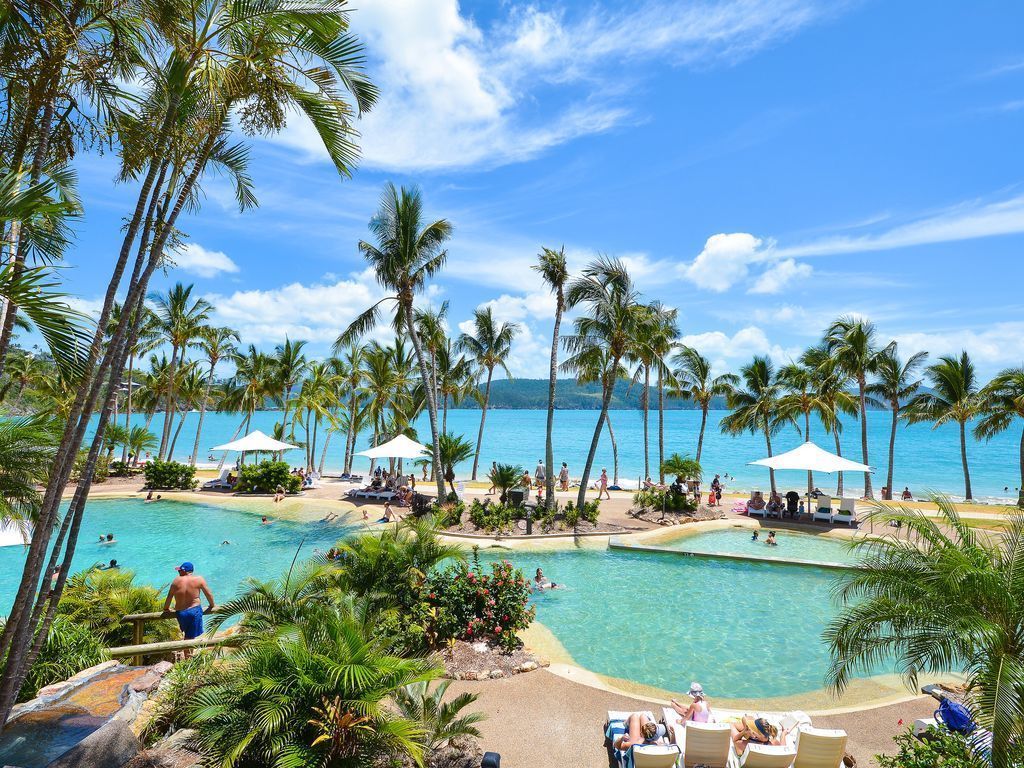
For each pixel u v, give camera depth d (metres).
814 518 23.70
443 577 10.66
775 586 15.22
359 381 41.53
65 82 5.77
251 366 40.66
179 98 5.99
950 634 5.73
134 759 5.73
